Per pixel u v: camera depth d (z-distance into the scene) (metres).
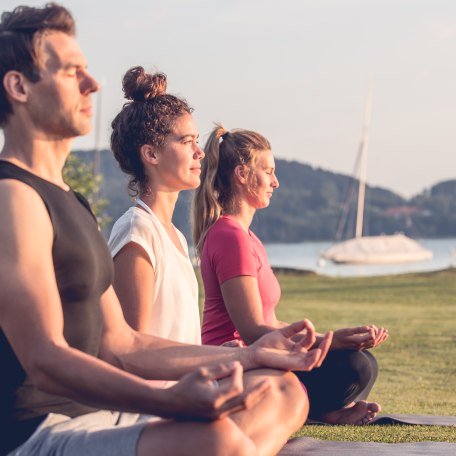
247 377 3.78
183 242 4.98
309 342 3.94
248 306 5.35
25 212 3.12
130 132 4.88
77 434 3.18
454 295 22.77
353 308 19.69
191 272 4.79
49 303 3.07
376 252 111.50
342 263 111.00
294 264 146.25
